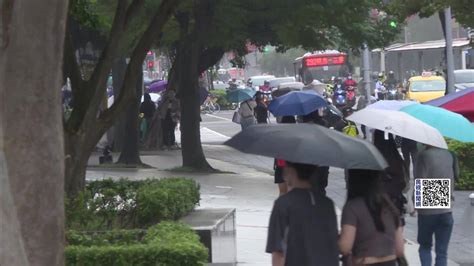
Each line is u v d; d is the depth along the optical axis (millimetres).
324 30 80250
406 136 27281
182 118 76312
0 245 13477
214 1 72000
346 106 112625
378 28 78000
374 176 21156
